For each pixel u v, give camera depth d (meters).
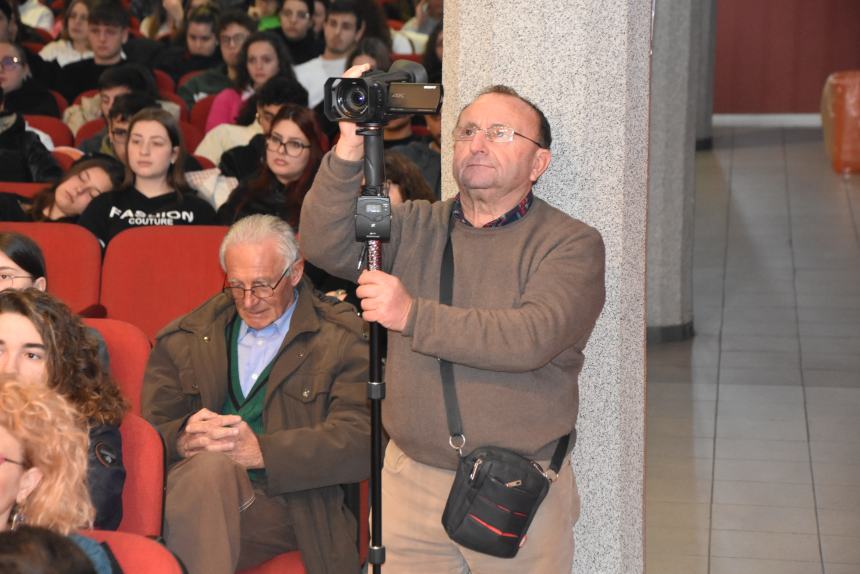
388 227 2.39
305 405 3.24
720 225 9.95
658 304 7.19
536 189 2.97
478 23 2.99
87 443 2.03
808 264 8.83
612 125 2.92
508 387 2.53
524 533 2.52
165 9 9.73
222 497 2.92
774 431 5.68
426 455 2.60
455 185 3.21
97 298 4.52
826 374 6.57
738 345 7.12
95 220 5.21
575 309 2.50
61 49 8.92
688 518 4.68
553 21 2.91
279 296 3.30
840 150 11.73
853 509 4.74
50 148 6.80
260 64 7.71
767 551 4.37
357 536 3.20
